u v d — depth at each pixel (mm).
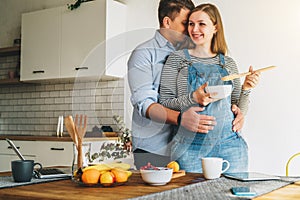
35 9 5363
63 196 1454
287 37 3699
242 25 3879
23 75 4957
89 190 1586
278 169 3676
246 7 3871
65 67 4594
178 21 4066
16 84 5387
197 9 3967
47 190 1588
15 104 5453
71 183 1774
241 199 1412
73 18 4562
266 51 3775
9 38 5539
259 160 3756
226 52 3887
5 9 5613
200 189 1614
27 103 5340
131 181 1822
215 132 2799
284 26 3715
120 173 1702
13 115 5465
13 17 5527
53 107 5102
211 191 1569
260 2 3822
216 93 2416
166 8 4145
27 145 4574
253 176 1973
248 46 3848
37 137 4504
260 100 3768
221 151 3016
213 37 3906
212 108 2740
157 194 1496
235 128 3365
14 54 5367
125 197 1438
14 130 5441
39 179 1882
